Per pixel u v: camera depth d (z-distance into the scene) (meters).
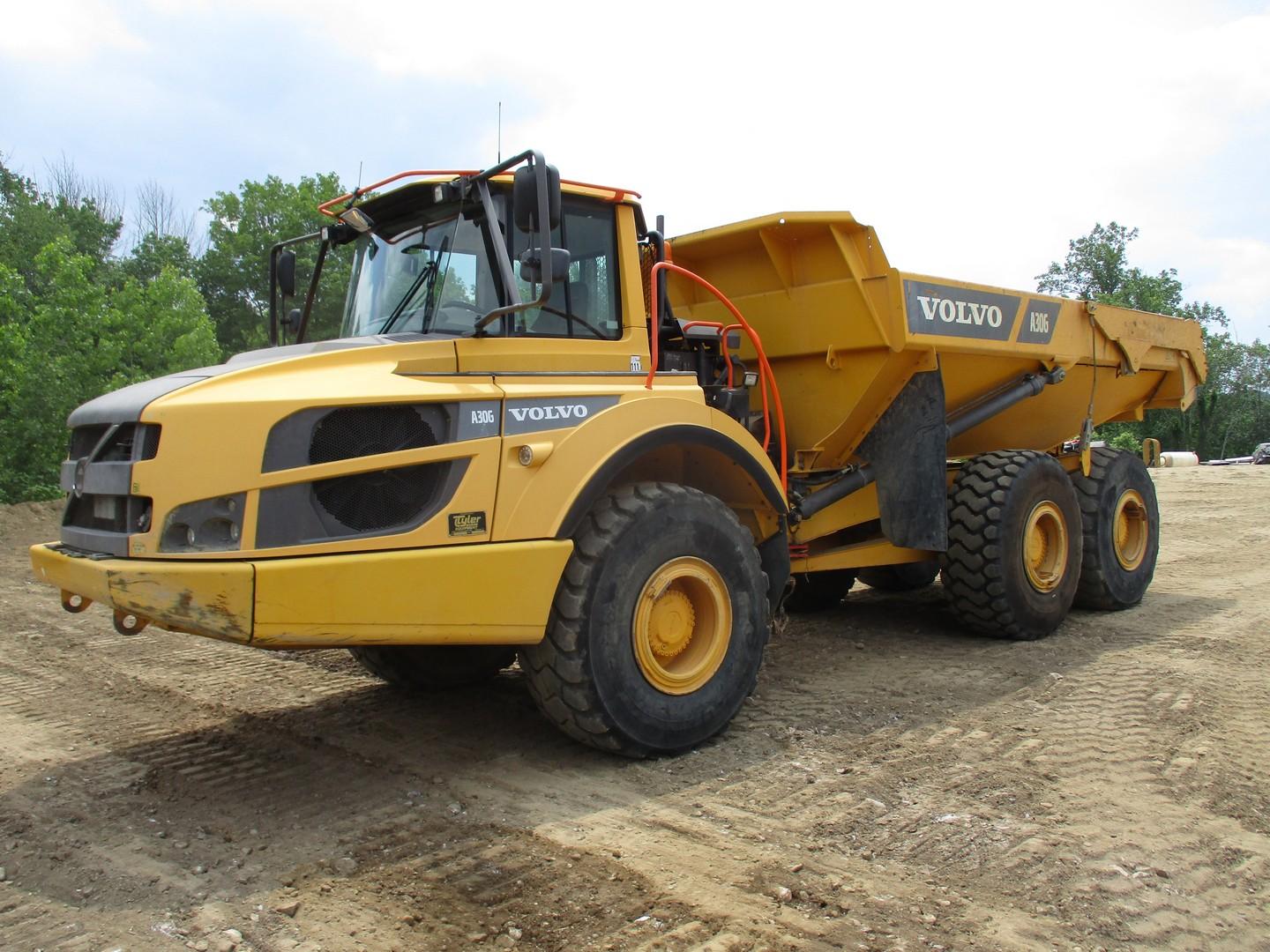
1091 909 2.98
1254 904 3.04
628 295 4.65
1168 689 5.33
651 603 4.27
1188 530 13.55
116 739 4.71
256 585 3.38
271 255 5.37
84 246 38.84
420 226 4.60
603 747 4.20
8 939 2.84
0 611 8.16
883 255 5.70
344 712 5.12
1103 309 7.63
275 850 3.44
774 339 6.20
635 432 4.34
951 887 3.11
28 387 14.28
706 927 2.85
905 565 8.35
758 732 4.68
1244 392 58.59
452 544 3.84
